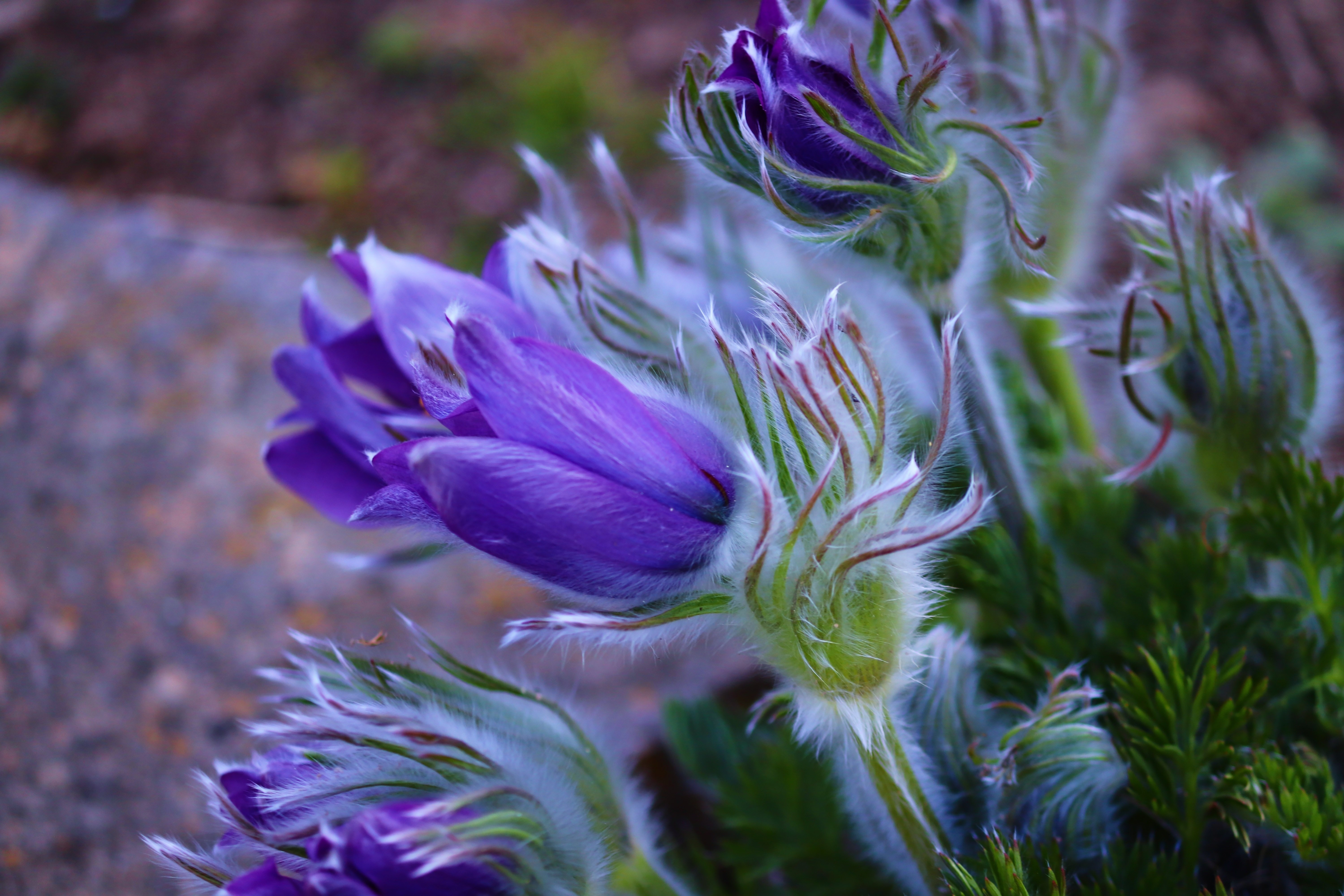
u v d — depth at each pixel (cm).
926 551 29
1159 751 31
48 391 52
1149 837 32
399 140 82
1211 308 31
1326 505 32
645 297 31
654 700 44
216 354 53
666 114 30
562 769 30
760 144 28
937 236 30
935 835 31
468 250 74
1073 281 35
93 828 38
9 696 42
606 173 32
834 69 28
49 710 41
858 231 29
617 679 44
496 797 28
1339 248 59
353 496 31
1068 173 34
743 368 28
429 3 91
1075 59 33
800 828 35
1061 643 33
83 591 45
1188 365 32
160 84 89
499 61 86
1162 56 69
